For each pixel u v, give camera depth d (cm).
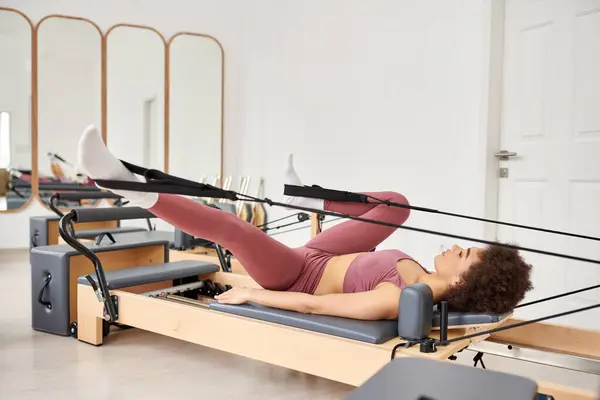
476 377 59
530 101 335
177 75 577
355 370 155
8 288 353
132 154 564
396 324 166
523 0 338
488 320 163
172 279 253
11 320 272
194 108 583
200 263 268
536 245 332
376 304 165
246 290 191
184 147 580
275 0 545
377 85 443
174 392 187
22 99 525
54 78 535
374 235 204
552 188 322
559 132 318
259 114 571
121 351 228
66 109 540
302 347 165
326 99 493
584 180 304
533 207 334
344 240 204
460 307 170
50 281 246
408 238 417
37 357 218
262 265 189
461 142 374
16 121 523
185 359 221
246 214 554
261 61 565
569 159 312
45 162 532
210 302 195
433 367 62
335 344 159
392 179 432
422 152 405
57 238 423
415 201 412
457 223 377
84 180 542
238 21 586
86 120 547
